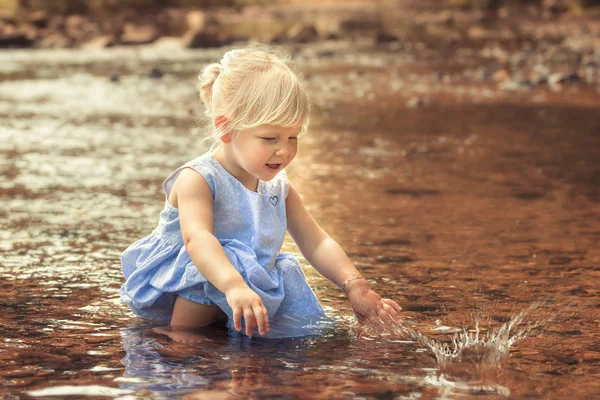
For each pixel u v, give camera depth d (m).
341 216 5.21
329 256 3.47
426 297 3.57
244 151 3.20
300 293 3.32
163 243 3.34
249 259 3.16
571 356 2.84
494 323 3.22
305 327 3.15
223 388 2.48
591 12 36.06
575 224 5.00
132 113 10.38
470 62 17.61
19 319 3.23
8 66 16.47
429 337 3.04
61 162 7.12
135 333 3.07
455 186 6.21
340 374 2.62
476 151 7.78
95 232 4.74
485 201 5.67
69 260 4.16
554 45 21.00
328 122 9.73
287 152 3.21
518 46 21.05
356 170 6.89
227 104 3.19
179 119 9.91
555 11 36.81
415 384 2.54
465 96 12.18
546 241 4.59
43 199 5.66
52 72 15.42
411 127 9.34
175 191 3.35
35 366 2.69
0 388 2.48
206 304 3.18
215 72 3.36
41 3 30.80
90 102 11.39
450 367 2.71
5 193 5.84
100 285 3.74
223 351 2.85
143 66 16.80
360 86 13.56
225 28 27.61
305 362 2.74
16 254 4.25
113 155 7.48
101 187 6.09
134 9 34.38
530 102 11.48
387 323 3.20
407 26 29.50
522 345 2.96
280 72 3.21
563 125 9.41
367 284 3.36
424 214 5.27
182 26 28.64
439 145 8.14
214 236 3.21
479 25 29.88
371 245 4.49
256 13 36.84
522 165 7.06
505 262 4.16
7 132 8.75
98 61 17.83
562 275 3.92
